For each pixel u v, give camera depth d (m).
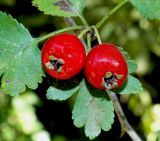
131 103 0.38
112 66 0.14
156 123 0.38
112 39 0.35
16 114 0.36
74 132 0.43
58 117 0.43
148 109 0.38
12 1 0.37
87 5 0.35
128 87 0.15
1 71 0.15
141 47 0.35
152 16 0.16
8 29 0.16
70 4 0.16
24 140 0.36
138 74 0.36
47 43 0.14
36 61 0.15
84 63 0.14
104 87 0.14
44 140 0.37
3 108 0.36
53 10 0.16
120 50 0.15
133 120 0.39
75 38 0.14
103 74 0.14
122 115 0.19
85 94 0.16
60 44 0.14
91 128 0.16
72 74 0.14
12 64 0.15
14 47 0.15
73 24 0.19
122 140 0.38
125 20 0.35
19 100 0.37
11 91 0.15
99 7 0.35
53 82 0.16
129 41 0.35
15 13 0.37
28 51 0.15
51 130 0.43
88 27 0.15
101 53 0.14
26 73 0.15
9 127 0.36
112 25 0.35
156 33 0.35
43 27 0.38
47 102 0.41
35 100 0.38
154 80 0.39
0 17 0.16
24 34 0.16
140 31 0.35
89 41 0.15
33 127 0.37
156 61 0.38
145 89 0.38
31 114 0.37
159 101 0.39
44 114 0.43
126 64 0.14
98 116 0.16
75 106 0.16
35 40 0.16
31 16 0.37
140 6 0.16
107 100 0.16
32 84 0.15
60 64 0.14
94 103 0.16
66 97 0.16
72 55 0.14
